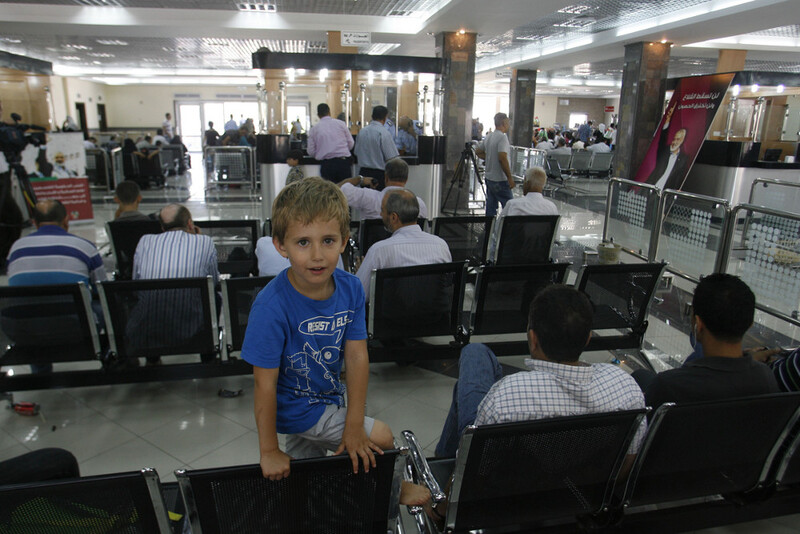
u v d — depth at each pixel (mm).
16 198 6996
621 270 2760
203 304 2504
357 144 6988
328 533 1273
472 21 8375
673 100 9008
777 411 1508
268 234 4289
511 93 15844
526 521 1505
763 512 1778
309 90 8570
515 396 1417
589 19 9234
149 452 2439
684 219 4770
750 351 2203
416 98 8422
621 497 1562
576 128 26500
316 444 1501
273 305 1204
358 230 4461
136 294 2422
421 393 3000
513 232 4031
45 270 2824
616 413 1335
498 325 2906
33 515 1057
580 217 8680
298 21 9367
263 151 7773
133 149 11578
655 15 8859
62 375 2539
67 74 18859
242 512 1183
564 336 1402
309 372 1312
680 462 1534
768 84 8859
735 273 4203
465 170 9398
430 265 2609
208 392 2988
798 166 8250
